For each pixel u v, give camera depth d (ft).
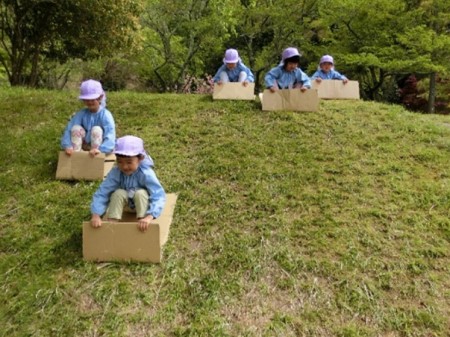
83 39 35.50
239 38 61.00
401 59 38.70
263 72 56.34
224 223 12.67
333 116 19.15
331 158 15.89
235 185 14.47
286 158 15.85
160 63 57.16
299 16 48.52
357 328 9.53
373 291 10.42
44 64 49.88
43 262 11.12
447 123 20.03
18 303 9.93
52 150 16.71
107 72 63.36
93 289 10.23
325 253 11.52
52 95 22.65
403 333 9.55
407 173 15.19
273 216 12.90
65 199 13.69
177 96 22.40
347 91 22.70
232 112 19.57
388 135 17.69
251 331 9.32
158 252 10.89
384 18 39.83
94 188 14.23
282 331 9.37
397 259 11.41
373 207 13.33
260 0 50.52
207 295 10.17
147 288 10.32
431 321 9.77
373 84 48.24
